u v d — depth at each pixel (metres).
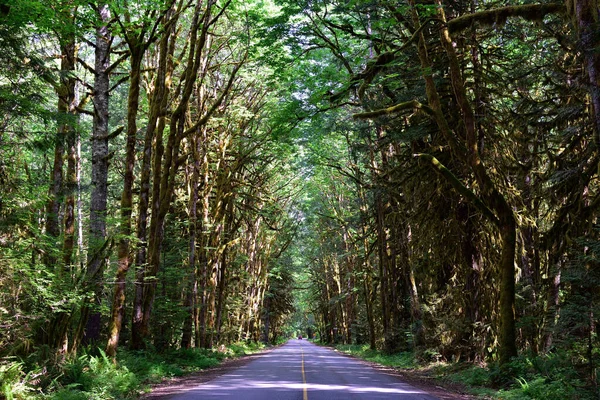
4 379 9.88
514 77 18.94
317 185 48.66
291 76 26.61
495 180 19.69
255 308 60.56
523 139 20.08
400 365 26.98
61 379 11.90
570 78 16.52
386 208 33.50
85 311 14.71
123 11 16.16
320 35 23.66
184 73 23.03
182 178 37.09
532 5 15.38
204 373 21.27
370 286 41.62
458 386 16.84
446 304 23.03
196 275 31.44
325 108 24.48
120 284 17.55
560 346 15.23
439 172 17.64
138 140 31.34
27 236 11.94
